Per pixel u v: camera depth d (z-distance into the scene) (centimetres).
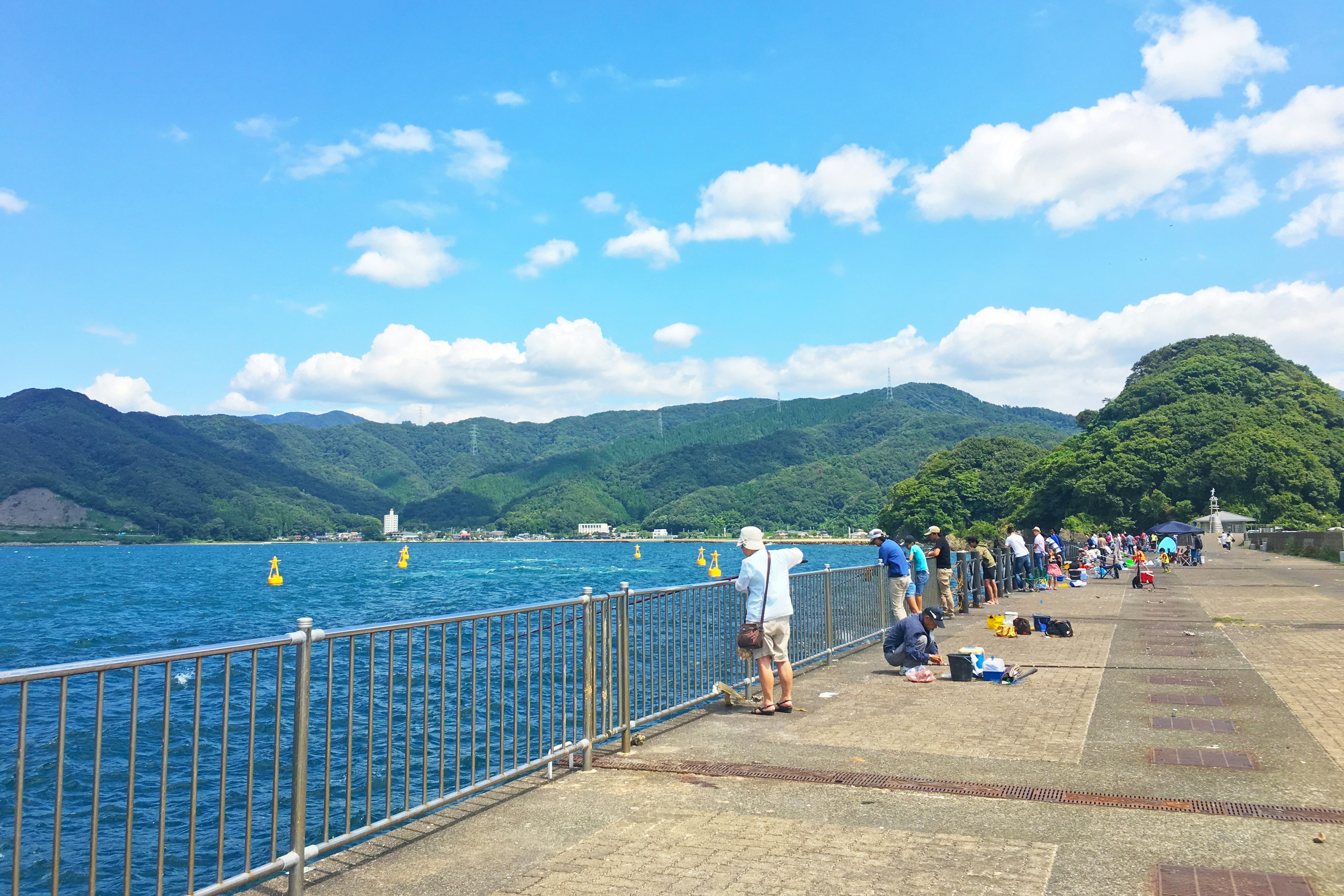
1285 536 5556
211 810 1173
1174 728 789
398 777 1148
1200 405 10856
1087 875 446
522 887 440
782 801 577
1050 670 1137
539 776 641
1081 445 12150
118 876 991
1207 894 420
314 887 446
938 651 1257
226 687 412
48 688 2064
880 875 448
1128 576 3472
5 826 1134
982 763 672
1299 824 523
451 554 17812
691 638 864
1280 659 1209
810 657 1148
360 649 2100
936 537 1814
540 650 635
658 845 497
